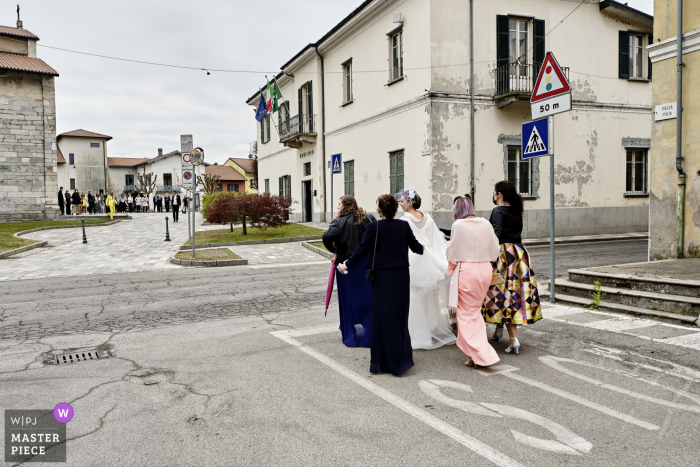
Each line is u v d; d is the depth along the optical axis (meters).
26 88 30.03
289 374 4.53
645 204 19.55
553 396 3.93
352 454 3.04
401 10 17.48
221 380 4.38
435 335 5.58
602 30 18.44
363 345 5.43
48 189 30.89
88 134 65.88
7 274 11.28
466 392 4.05
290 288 9.17
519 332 5.86
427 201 16.52
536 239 17.23
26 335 5.96
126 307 7.56
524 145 7.55
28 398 3.99
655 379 4.26
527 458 2.97
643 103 19.38
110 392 4.11
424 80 16.45
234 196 20.52
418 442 3.19
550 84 6.91
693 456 2.97
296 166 27.44
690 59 8.62
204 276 10.80
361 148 20.66
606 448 3.08
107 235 21.62
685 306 6.13
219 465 2.93
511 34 17.42
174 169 74.06
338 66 22.30
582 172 18.27
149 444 3.20
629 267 8.05
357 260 4.64
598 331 5.78
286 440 3.24
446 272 5.41
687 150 8.72
